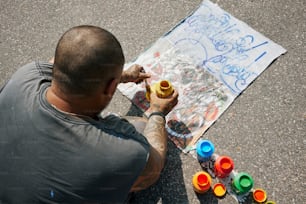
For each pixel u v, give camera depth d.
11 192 1.11
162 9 2.12
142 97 1.86
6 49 2.07
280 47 1.95
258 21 2.04
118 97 1.87
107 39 1.02
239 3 2.10
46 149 1.05
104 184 1.08
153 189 1.65
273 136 1.73
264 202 1.57
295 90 1.84
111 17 2.12
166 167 1.69
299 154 1.69
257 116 1.78
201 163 1.68
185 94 1.86
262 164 1.68
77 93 1.02
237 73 1.89
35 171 1.07
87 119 1.07
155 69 1.94
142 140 1.14
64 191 1.07
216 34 2.01
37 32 2.11
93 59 0.99
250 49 1.95
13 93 1.14
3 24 2.15
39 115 1.06
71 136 1.05
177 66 1.93
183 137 1.75
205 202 1.61
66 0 2.19
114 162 1.07
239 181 1.55
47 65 1.23
